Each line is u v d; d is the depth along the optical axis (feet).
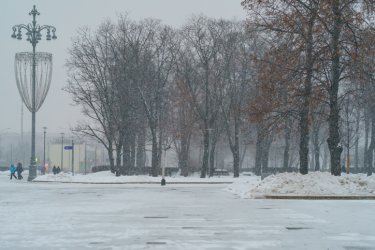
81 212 59.93
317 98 91.81
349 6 86.48
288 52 91.35
